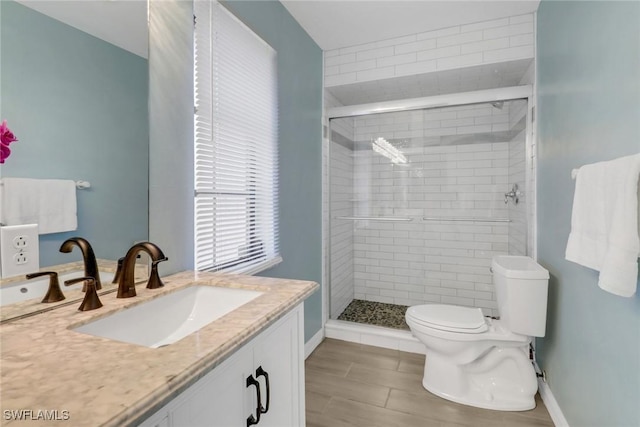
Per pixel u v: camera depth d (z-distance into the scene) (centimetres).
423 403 182
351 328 265
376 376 210
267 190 191
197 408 67
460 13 218
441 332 183
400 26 234
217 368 73
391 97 299
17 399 50
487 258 298
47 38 86
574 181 146
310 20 225
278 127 201
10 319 80
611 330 114
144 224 118
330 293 284
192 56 140
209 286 122
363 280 341
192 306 121
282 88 206
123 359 63
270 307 93
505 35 224
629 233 90
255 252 180
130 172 112
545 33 195
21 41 80
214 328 78
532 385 180
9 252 79
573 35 148
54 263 89
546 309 175
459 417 170
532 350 202
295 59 223
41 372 58
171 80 129
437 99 249
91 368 59
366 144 321
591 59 128
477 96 239
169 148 129
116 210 107
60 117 89
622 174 94
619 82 107
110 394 51
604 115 117
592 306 129
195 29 141
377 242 334
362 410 176
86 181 97
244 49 171
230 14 159
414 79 258
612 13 111
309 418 169
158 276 113
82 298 97
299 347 113
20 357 63
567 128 156
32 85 82
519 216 251
